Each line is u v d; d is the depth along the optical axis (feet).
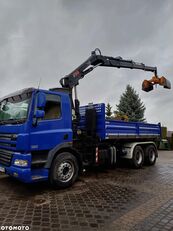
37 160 18.47
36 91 18.40
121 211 14.42
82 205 15.55
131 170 29.04
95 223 12.64
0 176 24.71
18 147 17.33
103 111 25.21
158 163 35.83
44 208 14.93
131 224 12.49
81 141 24.61
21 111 18.56
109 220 13.04
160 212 14.21
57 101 20.20
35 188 19.88
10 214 13.89
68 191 19.03
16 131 17.97
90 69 27.68
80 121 26.40
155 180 23.20
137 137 30.94
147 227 12.09
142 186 20.68
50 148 18.99
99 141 26.37
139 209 14.76
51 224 12.51
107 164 28.50
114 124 26.78
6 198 17.03
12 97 20.18
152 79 30.91
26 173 16.98
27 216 13.60
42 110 18.04
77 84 25.95
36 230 11.80
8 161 18.45
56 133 19.51
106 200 16.62
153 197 17.34
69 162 20.43
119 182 22.29
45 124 18.83
